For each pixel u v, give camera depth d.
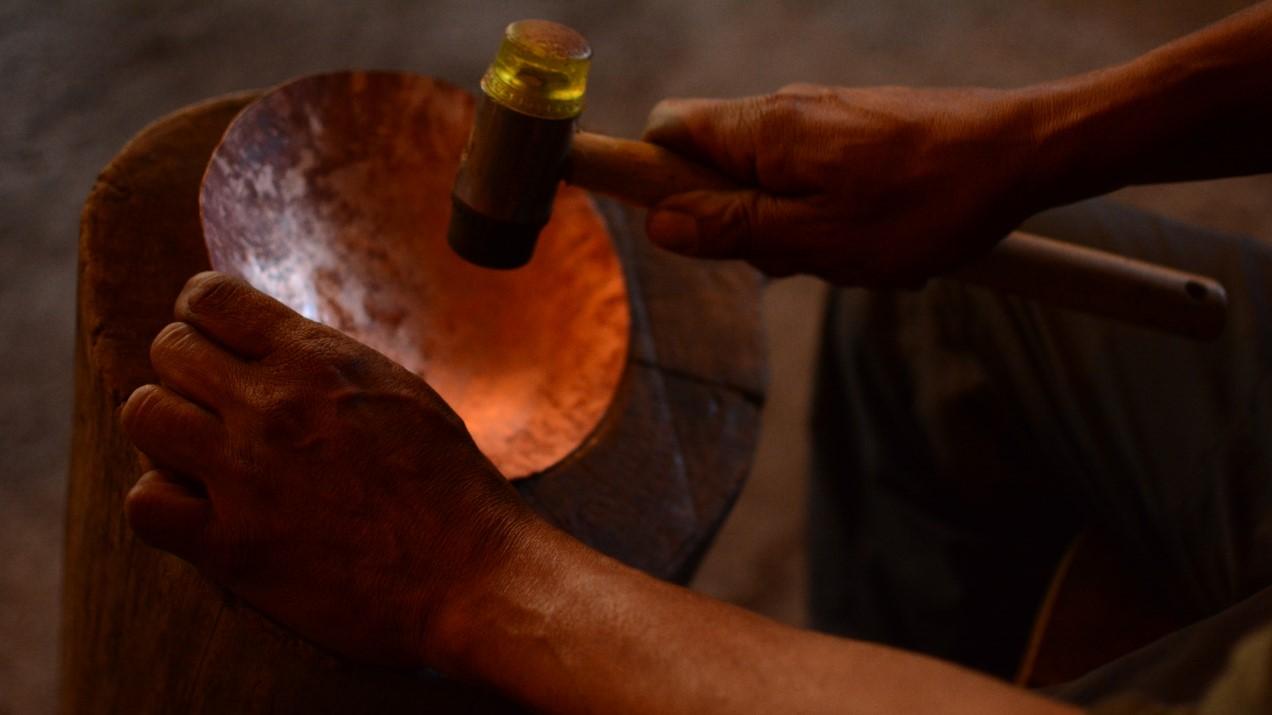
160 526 0.77
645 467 0.92
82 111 1.66
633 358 0.96
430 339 0.94
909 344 1.05
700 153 0.88
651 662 0.73
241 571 0.77
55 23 1.74
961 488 1.07
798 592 1.48
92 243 0.86
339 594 0.77
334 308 0.91
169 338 0.78
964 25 2.19
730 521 1.53
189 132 0.91
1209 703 0.70
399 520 0.77
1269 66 0.85
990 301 1.02
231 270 0.85
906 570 1.12
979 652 1.13
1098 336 1.00
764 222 0.87
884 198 0.86
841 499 1.17
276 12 1.85
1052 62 2.16
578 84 0.83
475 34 1.91
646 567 0.89
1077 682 0.77
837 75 2.04
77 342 0.88
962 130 0.85
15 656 1.25
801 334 1.74
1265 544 0.91
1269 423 0.95
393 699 0.82
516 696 0.75
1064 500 1.06
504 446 0.91
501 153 0.83
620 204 1.00
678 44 2.00
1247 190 1.98
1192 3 2.33
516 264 0.87
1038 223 1.01
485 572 0.77
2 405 1.40
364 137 0.92
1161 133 0.86
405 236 0.94
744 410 0.96
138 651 0.88
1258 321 0.98
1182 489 0.96
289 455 0.77
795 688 0.72
